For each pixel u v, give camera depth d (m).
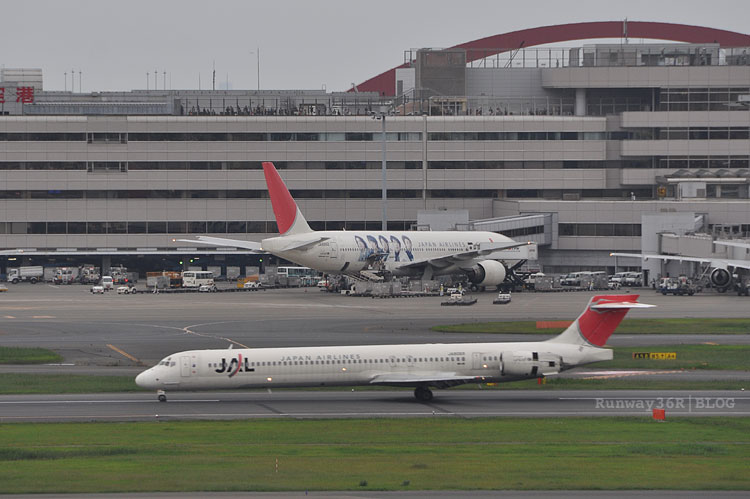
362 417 179.88
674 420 177.00
